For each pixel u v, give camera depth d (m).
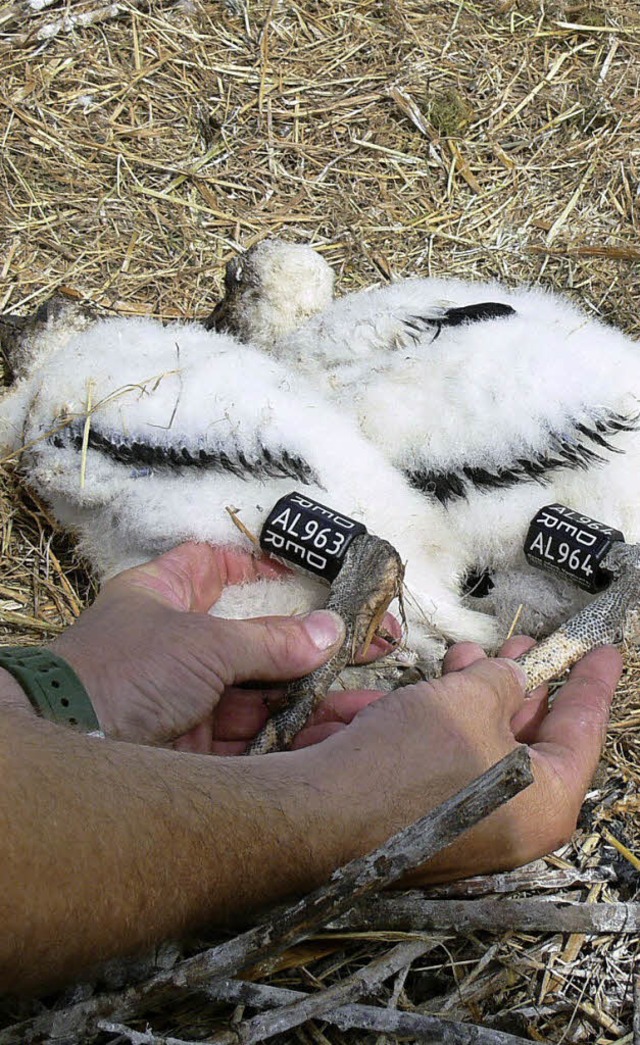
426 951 0.36
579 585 0.45
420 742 0.33
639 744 0.44
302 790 0.31
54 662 0.34
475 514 0.46
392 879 0.29
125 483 0.45
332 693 0.43
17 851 0.25
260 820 0.29
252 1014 0.35
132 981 0.32
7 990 0.27
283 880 0.30
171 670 0.37
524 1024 0.36
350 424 0.46
